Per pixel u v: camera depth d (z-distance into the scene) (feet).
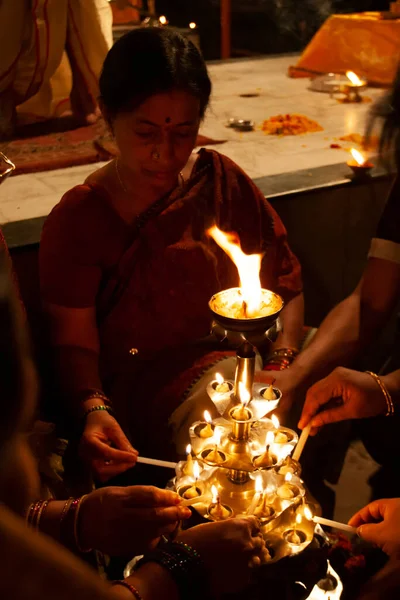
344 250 9.40
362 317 6.54
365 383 5.41
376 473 8.04
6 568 2.12
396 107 5.99
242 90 15.07
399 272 6.46
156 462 4.95
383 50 15.10
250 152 10.41
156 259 5.98
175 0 27.14
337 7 22.90
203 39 27.91
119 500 4.21
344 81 15.14
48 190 8.71
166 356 6.17
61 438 6.19
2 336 2.23
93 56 11.05
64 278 5.88
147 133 5.39
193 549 3.65
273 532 4.05
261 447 3.99
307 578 4.09
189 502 4.16
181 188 6.07
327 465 7.14
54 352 5.98
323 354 6.24
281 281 6.81
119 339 6.23
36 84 10.84
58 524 4.27
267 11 26.58
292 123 11.84
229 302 4.09
